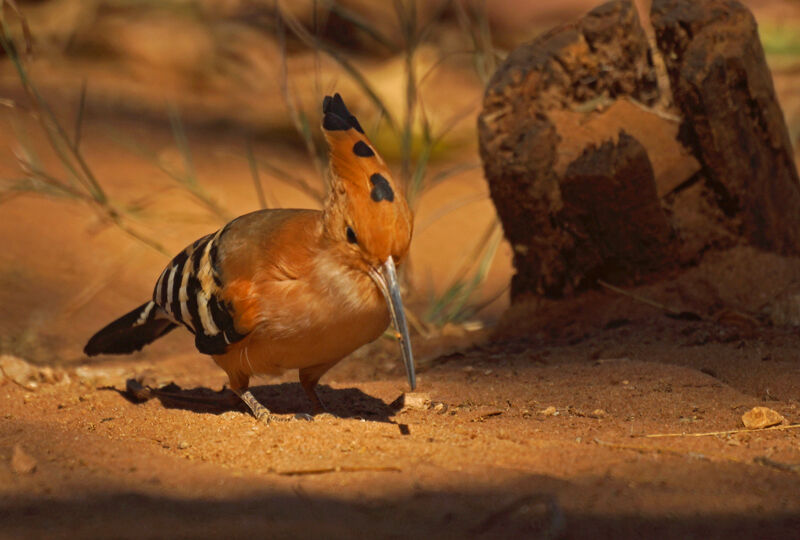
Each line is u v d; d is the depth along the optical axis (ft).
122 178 62.64
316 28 42.60
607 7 37.29
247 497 19.16
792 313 33.50
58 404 29.32
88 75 87.30
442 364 35.76
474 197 55.16
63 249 54.29
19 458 20.86
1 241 53.47
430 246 62.39
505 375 31.76
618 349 32.96
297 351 25.20
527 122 36.42
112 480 20.08
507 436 23.82
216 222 53.62
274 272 24.45
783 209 37.04
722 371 30.19
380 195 23.18
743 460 21.65
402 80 82.48
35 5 93.09
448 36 96.94
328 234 24.02
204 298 26.04
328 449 22.38
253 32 95.66
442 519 18.04
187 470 20.83
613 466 20.88
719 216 36.32
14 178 57.77
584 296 37.45
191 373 37.96
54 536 17.16
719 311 34.14
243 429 24.76
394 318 23.34
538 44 37.99
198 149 72.95
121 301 49.90
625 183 33.68
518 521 17.90
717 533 17.52
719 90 34.68
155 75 91.91
